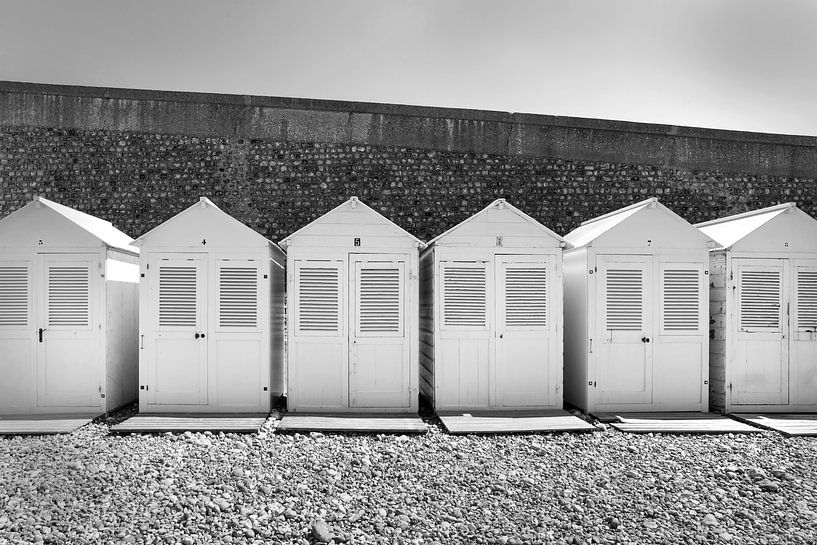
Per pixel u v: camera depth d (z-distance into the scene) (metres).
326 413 7.57
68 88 11.57
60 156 11.55
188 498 4.84
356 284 7.68
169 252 7.55
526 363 7.82
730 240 8.09
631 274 7.91
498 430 6.79
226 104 11.81
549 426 6.95
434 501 4.94
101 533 4.25
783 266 8.00
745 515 4.71
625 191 12.59
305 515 4.61
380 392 7.67
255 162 11.83
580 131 12.54
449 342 7.78
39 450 6.00
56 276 7.52
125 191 11.59
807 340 7.99
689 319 7.95
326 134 11.96
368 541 4.23
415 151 12.11
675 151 12.78
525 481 5.33
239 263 7.59
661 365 7.89
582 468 5.74
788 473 5.64
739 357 7.91
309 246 7.66
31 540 4.11
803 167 13.21
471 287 7.82
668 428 7.00
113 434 6.65
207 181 11.72
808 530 4.48
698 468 5.77
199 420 7.10
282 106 11.90
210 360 7.53
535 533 4.39
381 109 12.07
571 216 12.40
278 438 6.55
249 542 4.19
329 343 7.64
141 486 5.08
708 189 12.84
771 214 8.12
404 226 12.01
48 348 7.49
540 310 7.86
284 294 8.93
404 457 5.95
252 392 7.56
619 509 4.82
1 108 11.52
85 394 7.49
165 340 7.51
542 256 7.87
